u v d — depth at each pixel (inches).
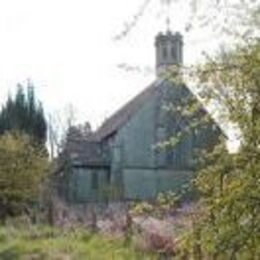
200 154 389.7
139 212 388.8
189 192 389.4
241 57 328.2
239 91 341.1
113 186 2632.9
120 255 1158.3
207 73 343.3
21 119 3179.1
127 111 2807.6
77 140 2797.7
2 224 1662.2
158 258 882.8
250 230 342.3
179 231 393.7
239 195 343.0
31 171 1925.4
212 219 353.1
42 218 1644.9
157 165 2652.6
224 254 350.3
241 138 346.9
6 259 1267.2
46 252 1261.1
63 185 2647.6
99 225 1413.6
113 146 2699.3
